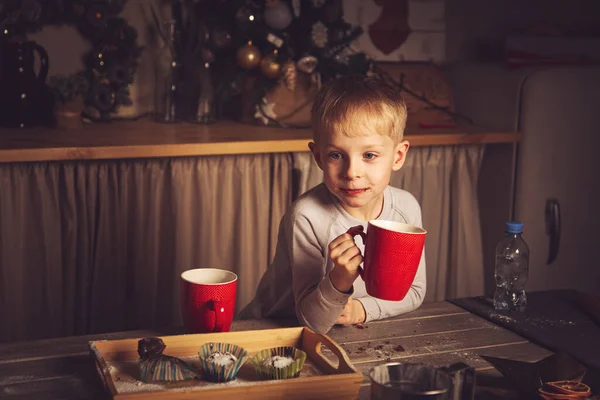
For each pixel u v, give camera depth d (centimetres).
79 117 244
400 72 281
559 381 97
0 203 209
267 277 151
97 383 99
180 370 96
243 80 263
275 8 250
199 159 228
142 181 224
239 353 100
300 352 100
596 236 274
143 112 283
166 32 269
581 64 276
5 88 238
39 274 218
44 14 259
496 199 268
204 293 111
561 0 328
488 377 104
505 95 262
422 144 248
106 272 225
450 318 131
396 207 144
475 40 318
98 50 266
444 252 267
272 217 240
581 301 135
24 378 100
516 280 136
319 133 122
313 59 254
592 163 267
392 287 106
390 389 78
